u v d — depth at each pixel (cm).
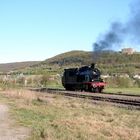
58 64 19912
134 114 2761
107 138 1794
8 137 1797
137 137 1827
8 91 5019
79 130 1945
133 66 14712
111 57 17238
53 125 2153
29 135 1852
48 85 7888
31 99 3909
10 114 2673
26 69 18725
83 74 5603
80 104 3466
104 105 3391
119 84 6844
